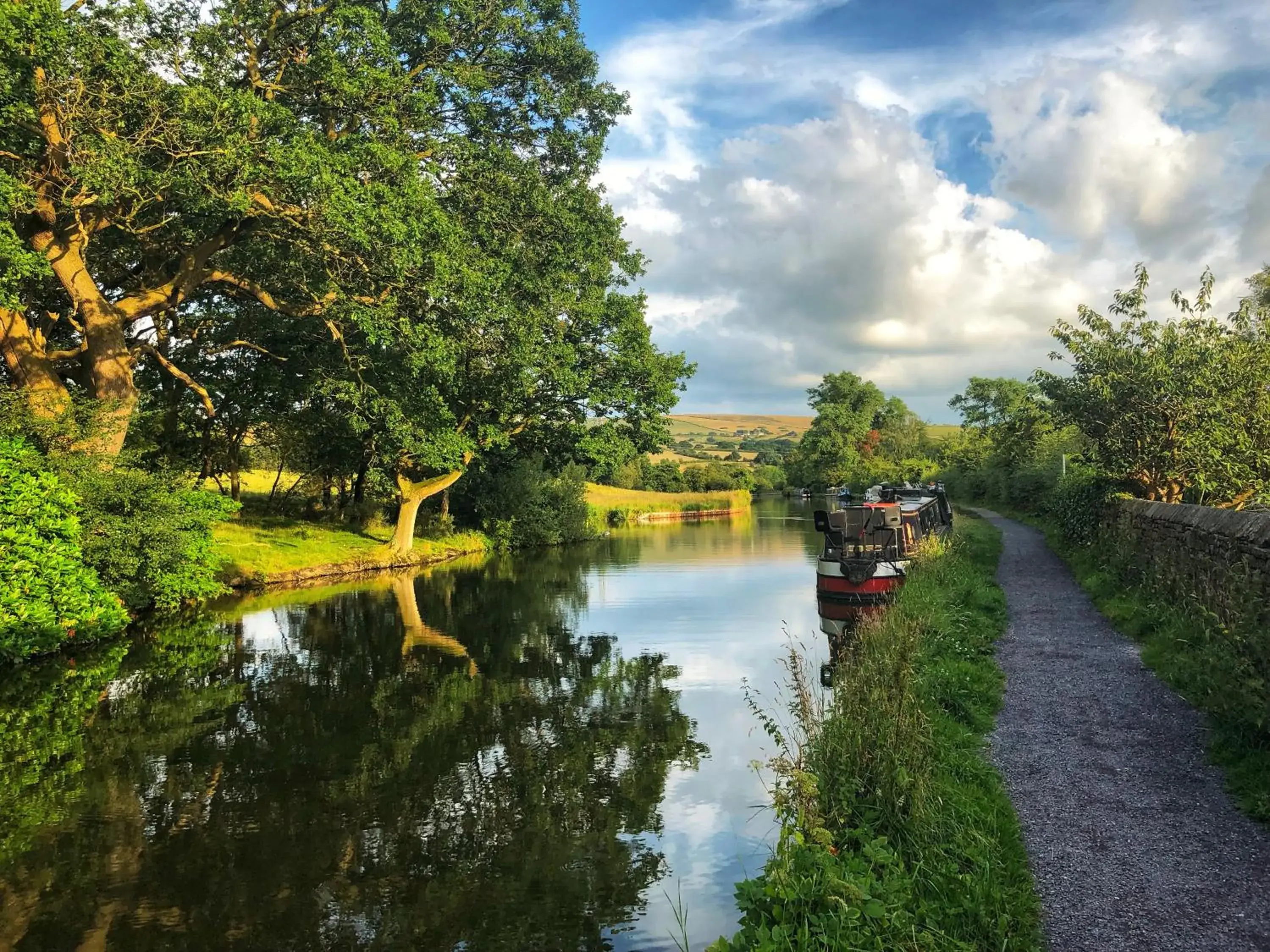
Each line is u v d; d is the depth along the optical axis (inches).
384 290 668.1
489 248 778.8
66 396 583.8
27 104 475.2
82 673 466.9
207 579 670.5
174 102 527.8
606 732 358.9
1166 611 390.6
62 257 584.7
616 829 258.8
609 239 984.3
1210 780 214.4
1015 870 171.3
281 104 649.6
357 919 207.5
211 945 196.2
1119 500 614.9
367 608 717.9
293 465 1269.7
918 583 519.5
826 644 534.3
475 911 211.3
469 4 711.1
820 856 163.2
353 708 398.9
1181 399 555.5
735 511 2664.9
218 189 545.0
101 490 551.5
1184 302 591.2
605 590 835.4
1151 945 143.9
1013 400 2272.4
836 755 225.9
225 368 1005.2
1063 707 285.4
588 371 1016.2
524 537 1446.9
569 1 806.5
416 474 1184.2
